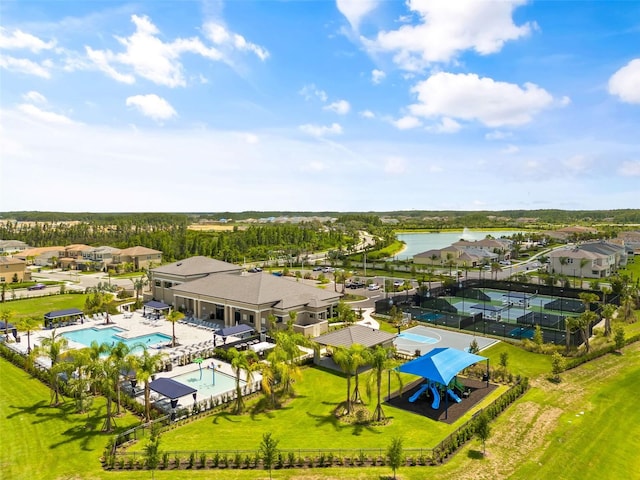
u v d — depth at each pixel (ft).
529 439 109.60
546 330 203.92
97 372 120.98
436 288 309.42
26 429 116.06
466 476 93.40
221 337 203.82
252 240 651.25
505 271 435.94
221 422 120.06
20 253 555.69
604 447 106.63
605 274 378.53
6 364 172.45
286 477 93.25
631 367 160.66
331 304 225.56
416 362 133.90
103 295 248.73
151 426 112.16
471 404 130.11
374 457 100.58
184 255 533.14
